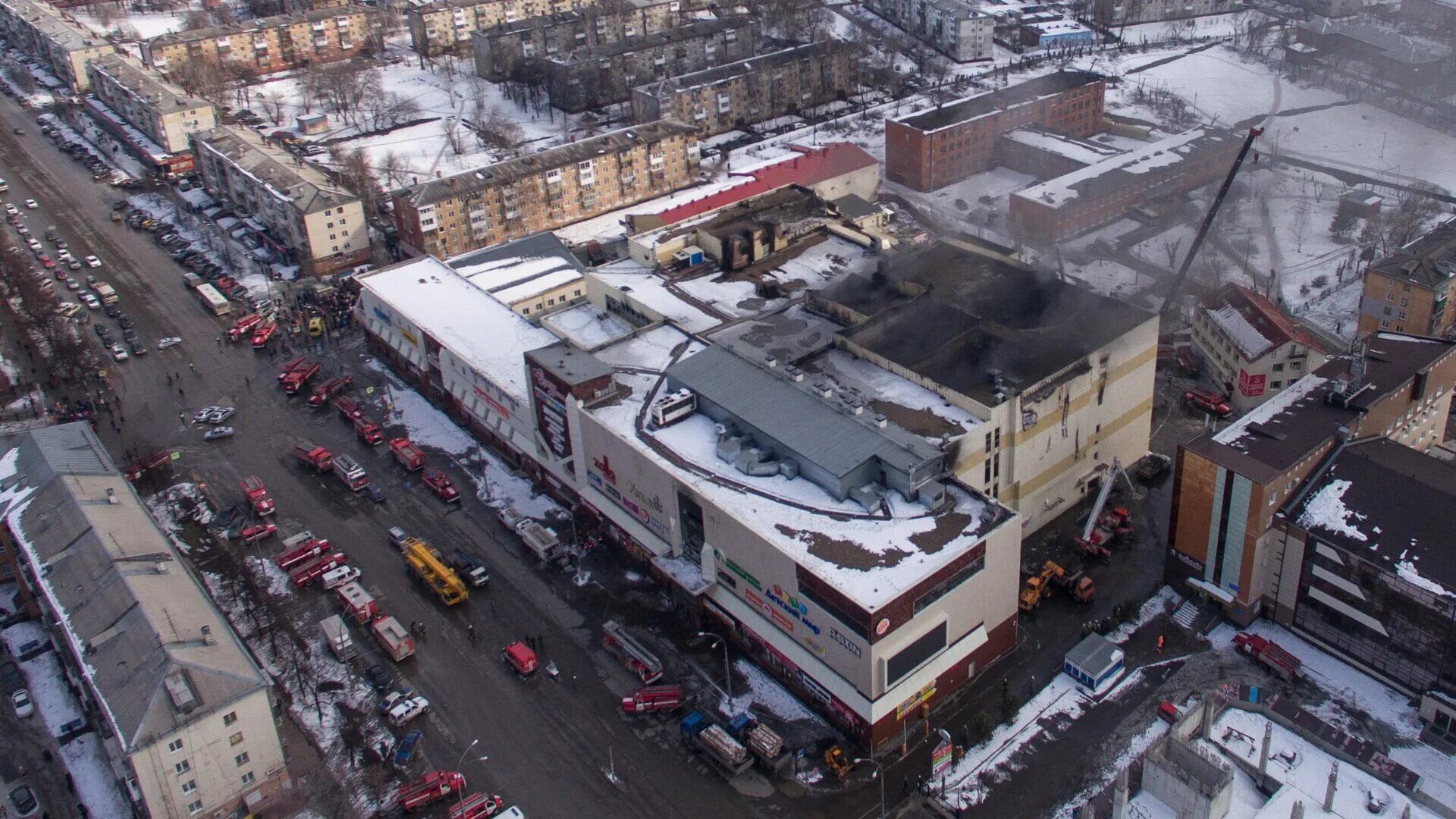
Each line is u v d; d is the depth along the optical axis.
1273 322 154.25
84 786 108.06
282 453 161.12
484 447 160.00
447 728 113.56
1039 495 134.88
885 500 117.44
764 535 111.94
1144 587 127.06
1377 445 120.38
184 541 143.62
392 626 123.94
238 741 102.19
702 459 125.75
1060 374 128.88
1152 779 88.12
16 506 127.38
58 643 120.31
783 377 134.38
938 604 107.62
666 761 108.50
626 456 129.12
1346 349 159.88
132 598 109.56
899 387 133.00
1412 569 105.44
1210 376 166.12
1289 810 85.94
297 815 104.81
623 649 119.88
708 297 165.50
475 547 139.62
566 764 108.75
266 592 133.62
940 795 102.81
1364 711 108.19
